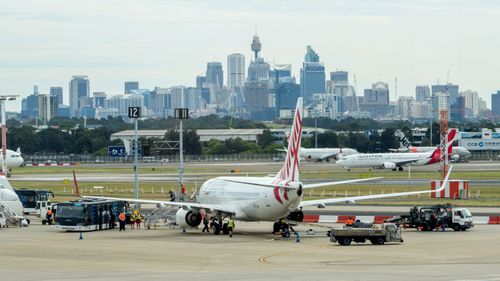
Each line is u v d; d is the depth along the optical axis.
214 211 122.12
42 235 122.44
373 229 107.75
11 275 80.12
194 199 143.38
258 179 124.12
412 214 127.94
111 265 87.81
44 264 88.69
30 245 108.31
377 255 95.69
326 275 78.31
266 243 110.62
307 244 109.06
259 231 126.56
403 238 115.12
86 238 117.94
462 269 82.38
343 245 107.19
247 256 95.88
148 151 185.50
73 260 92.31
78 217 127.56
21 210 144.88
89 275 79.69
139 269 84.25
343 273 79.69
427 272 80.00
